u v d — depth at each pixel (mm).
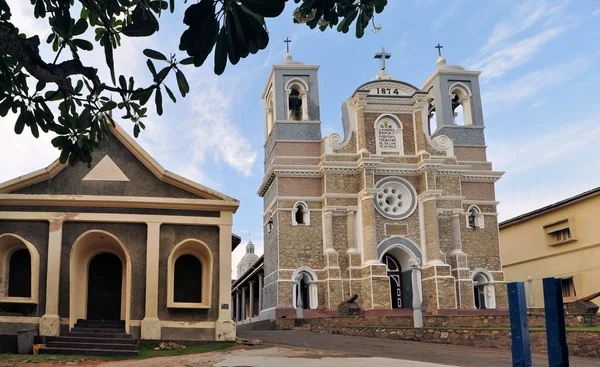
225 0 4984
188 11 4973
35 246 18562
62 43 7254
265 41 5223
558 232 35719
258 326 36250
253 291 48062
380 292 33938
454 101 42781
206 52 5137
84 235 18703
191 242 19250
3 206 18703
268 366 13578
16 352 17500
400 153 38094
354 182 36844
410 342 20031
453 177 38156
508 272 40250
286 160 37469
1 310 18078
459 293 35812
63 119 7812
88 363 14945
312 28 6938
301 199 36469
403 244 36406
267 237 38719
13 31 6988
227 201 19547
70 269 18453
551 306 6289
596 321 19250
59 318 18000
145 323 18281
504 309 36469
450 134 40375
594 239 32375
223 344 18547
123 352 16469
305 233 36031
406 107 38844
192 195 19641
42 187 19109
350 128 37844
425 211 36812
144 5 6777
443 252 36719
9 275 18797
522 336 6676
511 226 40281
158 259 18891
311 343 19797
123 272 19688
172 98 6777
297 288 35219
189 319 18859
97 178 19375
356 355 15750
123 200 19016
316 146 38156
